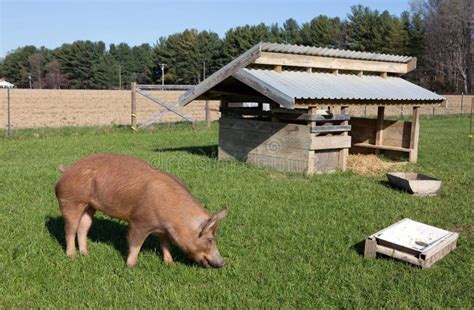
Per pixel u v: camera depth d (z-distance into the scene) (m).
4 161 12.45
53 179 10.07
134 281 5.28
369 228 7.30
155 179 5.35
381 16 75.88
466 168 12.84
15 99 35.66
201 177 10.50
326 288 5.24
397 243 6.00
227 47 87.12
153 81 100.25
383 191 9.83
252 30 85.50
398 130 14.30
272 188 9.64
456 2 71.12
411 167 12.88
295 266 5.77
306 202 8.71
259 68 11.92
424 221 7.80
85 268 5.58
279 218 7.66
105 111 32.19
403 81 15.27
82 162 5.70
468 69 72.25
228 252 6.13
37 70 104.81
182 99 12.73
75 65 100.88
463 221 7.86
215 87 12.94
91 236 6.67
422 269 5.83
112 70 102.25
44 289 5.10
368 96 12.23
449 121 31.05
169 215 5.18
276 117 11.88
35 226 6.99
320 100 11.07
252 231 6.99
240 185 9.83
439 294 5.16
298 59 12.44
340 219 7.74
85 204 5.67
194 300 4.92
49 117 28.41
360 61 14.05
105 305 4.78
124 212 5.43
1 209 7.79
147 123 22.59
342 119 11.73
